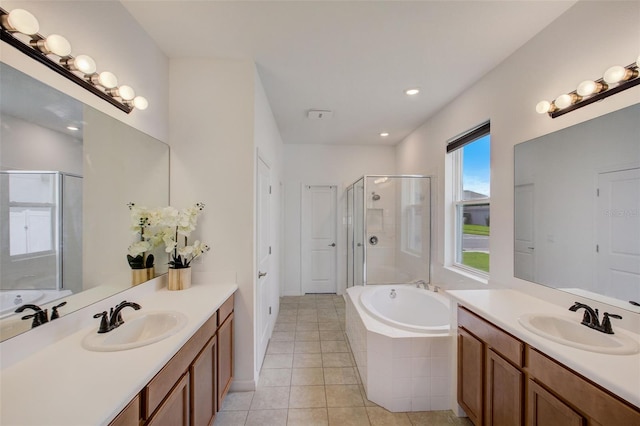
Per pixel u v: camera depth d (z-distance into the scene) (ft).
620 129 4.11
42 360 3.24
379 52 6.33
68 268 3.96
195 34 5.79
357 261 13.30
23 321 3.28
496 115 6.84
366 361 6.65
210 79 6.74
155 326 4.75
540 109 5.12
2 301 3.07
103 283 4.66
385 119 10.77
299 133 12.84
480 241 8.07
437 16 5.14
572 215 4.85
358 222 13.11
